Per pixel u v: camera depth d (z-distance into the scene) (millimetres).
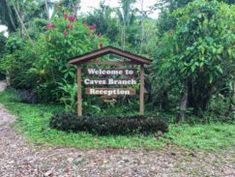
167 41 8555
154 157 5578
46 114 8547
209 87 8477
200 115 8531
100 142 6246
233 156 5746
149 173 4984
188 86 8547
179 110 8312
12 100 11148
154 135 6754
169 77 8484
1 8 18719
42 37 10023
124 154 5691
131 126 6777
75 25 9766
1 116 8898
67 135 6637
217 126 7629
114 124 6730
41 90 10469
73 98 7996
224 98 9188
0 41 17219
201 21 8133
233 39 7742
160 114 8484
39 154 5773
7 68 12844
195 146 6184
